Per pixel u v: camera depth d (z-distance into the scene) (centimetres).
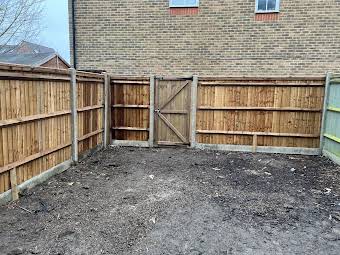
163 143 823
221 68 923
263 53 900
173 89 798
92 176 563
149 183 530
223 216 401
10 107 416
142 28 943
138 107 811
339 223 387
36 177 491
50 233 345
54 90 536
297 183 542
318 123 741
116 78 806
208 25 912
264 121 765
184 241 335
